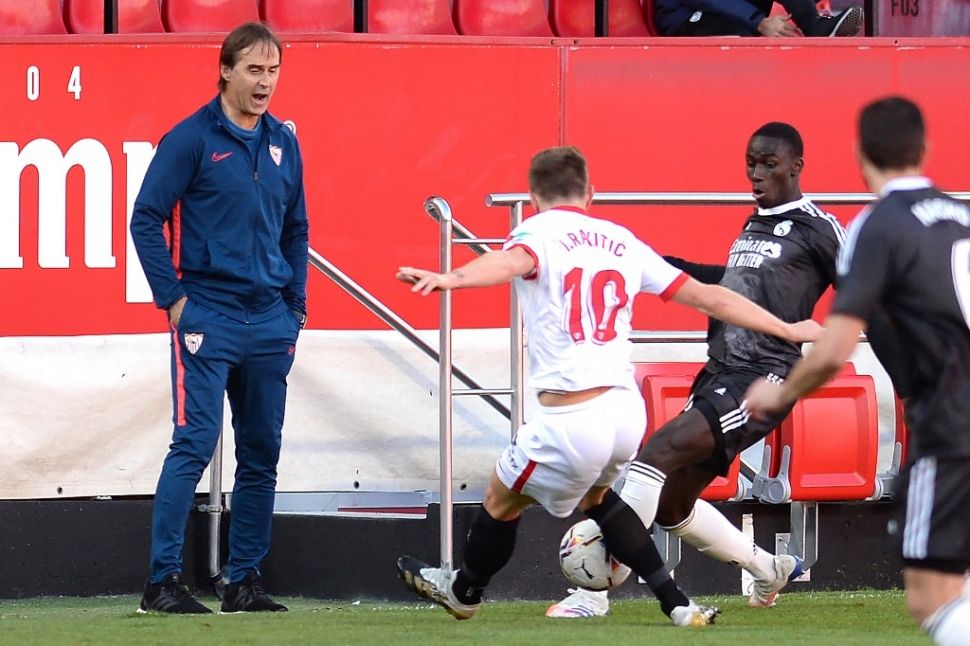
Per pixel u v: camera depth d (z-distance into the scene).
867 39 25.89
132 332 24.52
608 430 17.22
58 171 24.31
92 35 24.39
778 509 24.47
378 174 24.92
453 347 25.14
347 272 24.91
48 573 24.19
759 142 20.81
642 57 25.48
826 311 26.00
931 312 13.09
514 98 25.25
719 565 24.25
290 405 24.75
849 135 25.89
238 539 21.59
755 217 21.12
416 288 16.09
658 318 25.66
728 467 20.70
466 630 18.08
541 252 17.25
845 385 22.95
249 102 20.66
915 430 13.33
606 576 20.30
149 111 24.53
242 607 21.30
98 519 24.41
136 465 24.55
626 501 19.98
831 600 23.05
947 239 13.15
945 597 13.21
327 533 24.03
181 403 20.78
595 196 22.31
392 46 24.92
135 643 16.80
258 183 20.92
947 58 26.05
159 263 20.56
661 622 19.66
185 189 20.73
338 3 28.78
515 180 25.27
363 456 24.89
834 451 22.84
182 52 24.59
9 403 24.14
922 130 13.72
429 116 25.05
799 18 27.84
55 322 24.31
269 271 21.17
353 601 23.77
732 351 20.69
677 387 22.41
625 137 25.47
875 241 13.12
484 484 25.02
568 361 17.27
